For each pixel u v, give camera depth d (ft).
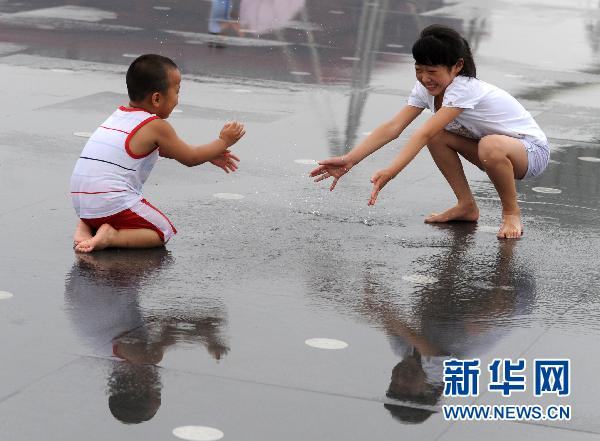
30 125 49.21
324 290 31.68
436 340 28.63
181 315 29.35
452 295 31.81
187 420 23.82
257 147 47.96
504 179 36.99
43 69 61.46
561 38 86.69
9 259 32.73
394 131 37.09
